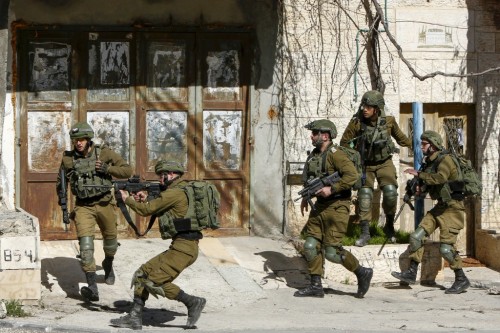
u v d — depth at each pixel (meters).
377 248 26.31
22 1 27.27
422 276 26.91
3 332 19.30
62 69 27.78
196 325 20.53
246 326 20.42
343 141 26.41
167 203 19.67
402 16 29.20
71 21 27.69
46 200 27.70
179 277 24.95
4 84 25.44
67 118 27.83
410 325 20.92
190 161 28.52
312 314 22.20
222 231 28.59
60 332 19.41
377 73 28.86
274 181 28.78
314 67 28.66
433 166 25.33
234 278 25.27
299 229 28.69
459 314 22.69
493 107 29.88
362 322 21.19
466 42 29.62
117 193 19.86
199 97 28.52
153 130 28.36
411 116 29.84
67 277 24.27
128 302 22.62
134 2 28.00
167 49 28.34
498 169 30.03
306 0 28.58
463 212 25.72
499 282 27.25
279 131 28.77
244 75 28.69
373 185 26.55
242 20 28.55
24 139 27.52
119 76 28.12
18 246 21.69
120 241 27.77
